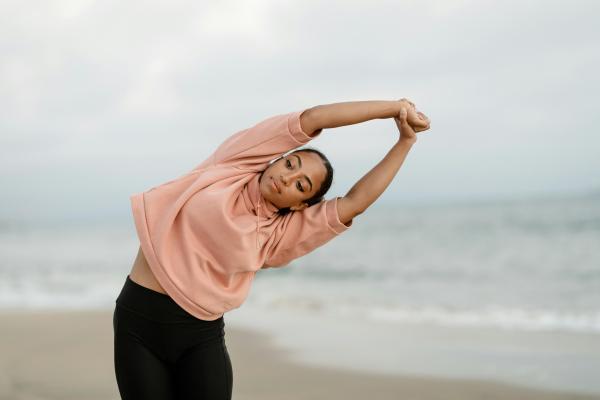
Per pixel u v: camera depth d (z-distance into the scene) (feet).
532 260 51.06
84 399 16.03
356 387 17.35
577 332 24.54
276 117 8.63
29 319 28.89
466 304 34.04
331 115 8.30
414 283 44.32
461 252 60.54
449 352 21.34
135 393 7.84
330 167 8.73
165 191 8.37
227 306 8.05
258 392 16.99
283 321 29.12
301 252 8.73
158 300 7.91
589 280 40.19
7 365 19.81
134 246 96.37
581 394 16.19
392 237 78.74
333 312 32.22
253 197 8.41
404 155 8.65
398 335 24.80
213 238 7.86
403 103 8.32
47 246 104.42
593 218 78.69
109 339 23.81
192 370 7.98
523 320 28.40
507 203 144.15
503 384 17.30
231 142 8.77
